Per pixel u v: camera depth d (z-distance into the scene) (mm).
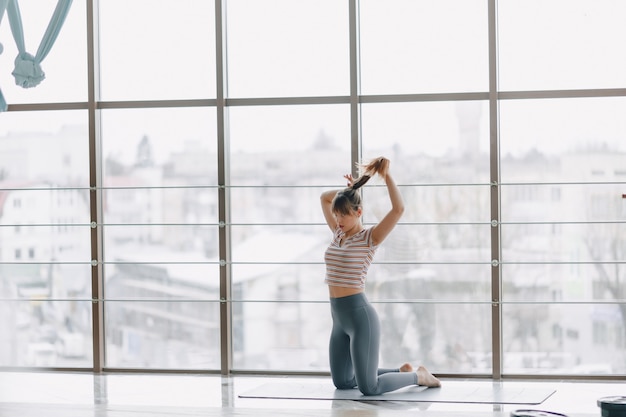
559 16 6562
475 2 6629
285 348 6887
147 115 7004
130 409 4930
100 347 6992
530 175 6594
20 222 7141
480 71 6633
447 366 6695
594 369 6562
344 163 6797
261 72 6875
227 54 6902
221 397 5898
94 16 6934
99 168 6980
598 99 6531
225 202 6828
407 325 6738
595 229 6539
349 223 5719
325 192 6059
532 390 6000
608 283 6531
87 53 6922
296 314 6867
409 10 6711
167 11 6977
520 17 6602
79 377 6777
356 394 5848
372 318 5691
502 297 6633
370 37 6758
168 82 6980
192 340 6996
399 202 5680
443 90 6680
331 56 6793
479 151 6645
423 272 6707
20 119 7113
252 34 6879
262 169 6887
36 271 7129
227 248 6836
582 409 5398
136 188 7027
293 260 6859
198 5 6938
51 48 6672
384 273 6750
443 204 6676
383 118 6746
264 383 6414
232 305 6926
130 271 7043
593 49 6535
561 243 6570
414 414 4789
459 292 6672
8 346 7164
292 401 5688
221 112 6770
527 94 6578
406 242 6727
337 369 5941
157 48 6988
